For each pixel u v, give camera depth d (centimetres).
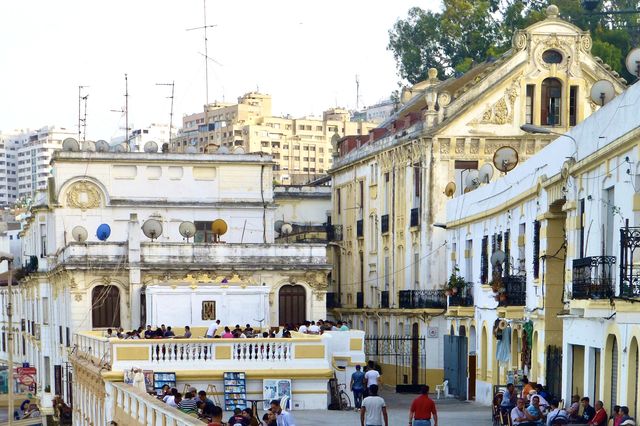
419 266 6028
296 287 6184
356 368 4359
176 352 4212
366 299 7006
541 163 3744
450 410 4316
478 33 8631
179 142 18188
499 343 4266
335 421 3819
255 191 6750
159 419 2967
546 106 5897
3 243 10494
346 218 7488
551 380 3662
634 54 3447
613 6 8012
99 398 4372
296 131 17750
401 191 6328
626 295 2558
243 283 5728
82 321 5981
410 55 8900
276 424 2920
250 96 18850
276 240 7756
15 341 9319
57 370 6794
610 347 2969
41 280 7156
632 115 2773
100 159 6594
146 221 6209
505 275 4259
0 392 9306
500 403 3566
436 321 5788
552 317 3675
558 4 7919
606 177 2988
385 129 7006
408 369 5978
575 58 5872
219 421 2516
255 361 4247
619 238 2859
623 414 2647
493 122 5897
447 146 5891
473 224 4922
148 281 6019
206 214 6688
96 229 6581
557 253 3669
